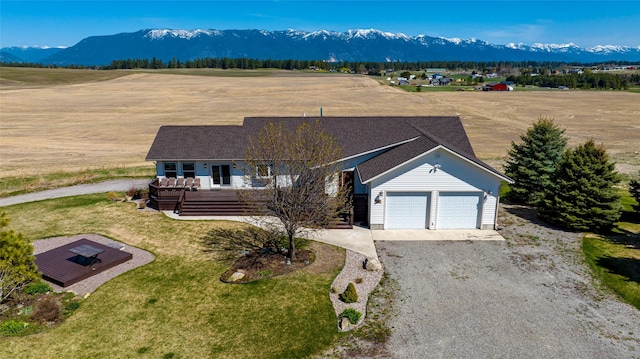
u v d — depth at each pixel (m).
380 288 15.95
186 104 80.94
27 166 36.66
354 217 23.05
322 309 14.48
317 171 17.59
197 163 26.55
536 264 17.98
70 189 29.86
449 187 21.50
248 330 13.35
